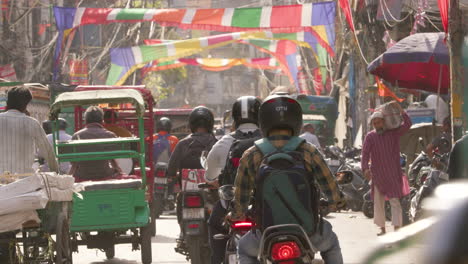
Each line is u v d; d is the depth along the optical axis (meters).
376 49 34.19
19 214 10.45
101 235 14.37
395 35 33.47
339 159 28.47
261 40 67.31
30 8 54.09
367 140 17.97
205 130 12.55
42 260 11.27
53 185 10.98
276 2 86.62
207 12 47.00
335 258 6.46
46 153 11.98
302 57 73.31
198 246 11.52
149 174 19.67
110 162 16.45
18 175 10.89
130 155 14.22
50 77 55.75
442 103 27.11
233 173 8.82
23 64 54.44
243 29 46.91
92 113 16.12
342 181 6.75
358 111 45.72
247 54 163.88
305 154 6.19
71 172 15.13
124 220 13.84
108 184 13.88
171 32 88.12
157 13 47.12
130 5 72.25
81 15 48.22
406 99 33.66
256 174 6.21
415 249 1.02
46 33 63.22
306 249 5.77
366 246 1.06
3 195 10.38
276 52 67.56
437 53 19.69
